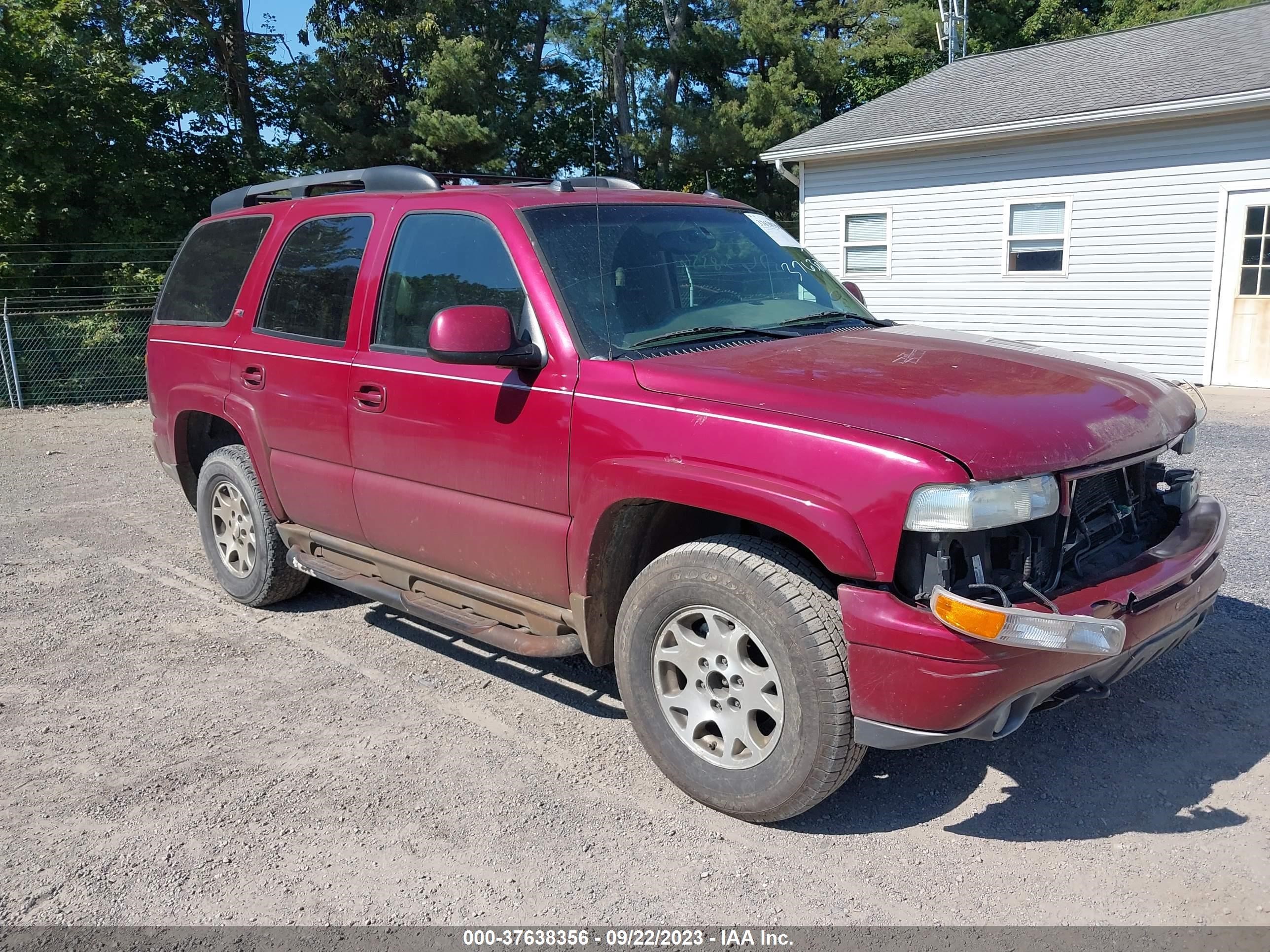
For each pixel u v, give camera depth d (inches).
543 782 136.6
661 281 147.9
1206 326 531.5
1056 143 566.6
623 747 146.3
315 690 167.5
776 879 114.1
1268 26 580.1
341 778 138.5
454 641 189.3
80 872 118.5
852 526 107.3
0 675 176.7
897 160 637.9
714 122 1080.8
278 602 206.8
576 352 134.1
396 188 172.2
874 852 118.9
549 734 150.7
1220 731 145.1
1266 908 106.3
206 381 200.2
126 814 130.6
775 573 115.5
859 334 149.9
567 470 132.8
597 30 1205.7
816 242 692.1
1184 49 589.6
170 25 938.1
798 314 157.4
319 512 177.5
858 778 136.0
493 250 147.4
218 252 207.0
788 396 117.4
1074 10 1181.7
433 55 1020.5
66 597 218.1
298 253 183.0
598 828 125.1
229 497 205.6
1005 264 602.5
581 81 1234.6
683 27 1195.9
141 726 155.6
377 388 158.9
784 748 117.0
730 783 123.3
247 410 187.6
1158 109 510.0
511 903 111.0
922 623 105.7
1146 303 551.2
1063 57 665.6
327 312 173.3
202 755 145.8
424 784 136.4
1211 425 394.9
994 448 107.4
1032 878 112.9
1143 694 157.1
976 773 136.2
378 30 1041.5
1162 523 138.3
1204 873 112.7
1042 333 596.1
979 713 107.2
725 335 143.8
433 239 157.4
